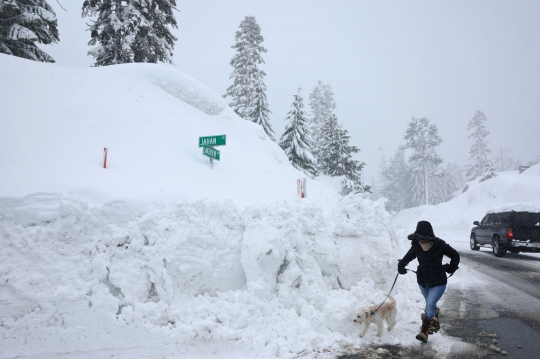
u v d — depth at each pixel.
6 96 8.91
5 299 3.98
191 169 9.03
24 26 17.89
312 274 5.68
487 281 8.47
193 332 4.12
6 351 3.70
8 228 4.51
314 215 6.79
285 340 4.32
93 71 13.72
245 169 11.54
